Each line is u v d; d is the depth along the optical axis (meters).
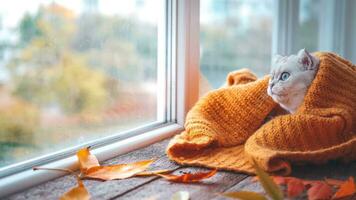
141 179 0.73
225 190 0.69
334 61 0.84
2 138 0.75
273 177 0.72
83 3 0.84
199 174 0.72
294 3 1.33
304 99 0.81
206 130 0.85
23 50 0.76
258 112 0.90
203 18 1.10
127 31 0.92
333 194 0.67
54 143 0.82
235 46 1.20
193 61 1.00
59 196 0.68
